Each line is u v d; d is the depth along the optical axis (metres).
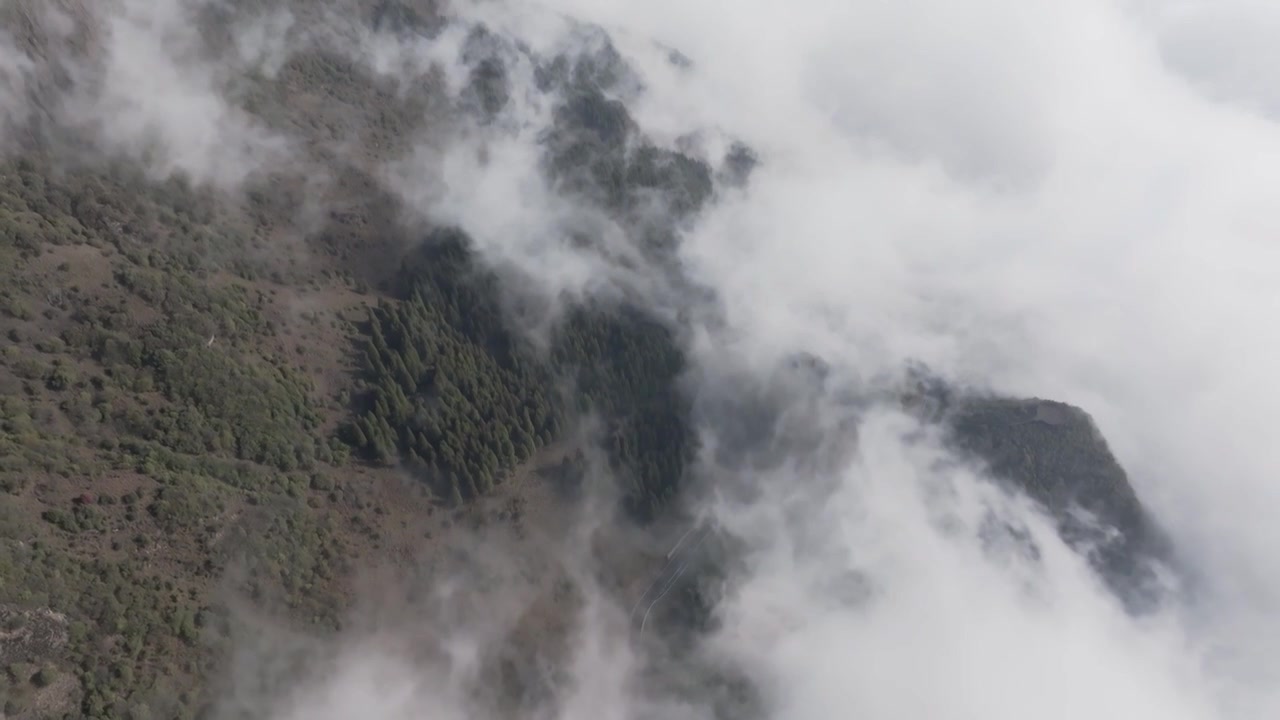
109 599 113.69
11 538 109.75
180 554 127.50
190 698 116.81
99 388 136.50
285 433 156.25
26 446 120.31
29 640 103.88
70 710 102.88
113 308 145.38
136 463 131.38
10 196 144.12
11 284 135.88
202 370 148.38
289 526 146.88
